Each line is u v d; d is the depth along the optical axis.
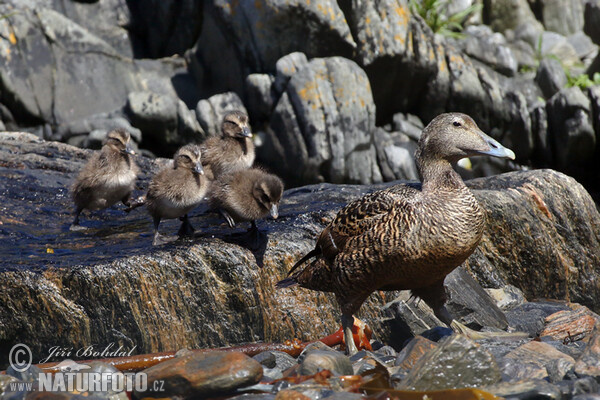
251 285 9.50
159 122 20.27
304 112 19.62
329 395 6.74
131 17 23.19
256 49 20.33
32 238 10.84
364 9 20.16
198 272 9.34
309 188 12.82
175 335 9.23
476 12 25.59
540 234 11.20
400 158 20.64
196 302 9.33
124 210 12.45
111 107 21.02
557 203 11.66
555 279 11.39
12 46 20.30
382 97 21.19
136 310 9.09
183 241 9.93
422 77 21.23
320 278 8.72
